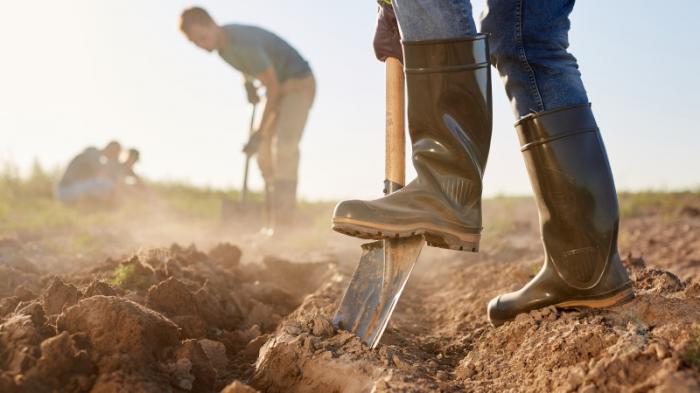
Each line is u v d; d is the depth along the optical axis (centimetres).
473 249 214
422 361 223
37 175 1030
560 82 222
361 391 182
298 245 555
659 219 714
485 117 213
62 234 568
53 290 222
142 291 275
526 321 228
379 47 229
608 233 220
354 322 211
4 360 171
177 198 1020
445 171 210
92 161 887
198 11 600
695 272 421
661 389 148
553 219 226
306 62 643
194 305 259
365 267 218
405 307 351
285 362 199
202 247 548
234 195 1088
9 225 602
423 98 211
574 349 191
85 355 174
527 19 221
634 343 178
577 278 224
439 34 208
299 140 635
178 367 188
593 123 224
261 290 347
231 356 243
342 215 197
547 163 222
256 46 609
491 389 194
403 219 200
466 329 271
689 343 168
